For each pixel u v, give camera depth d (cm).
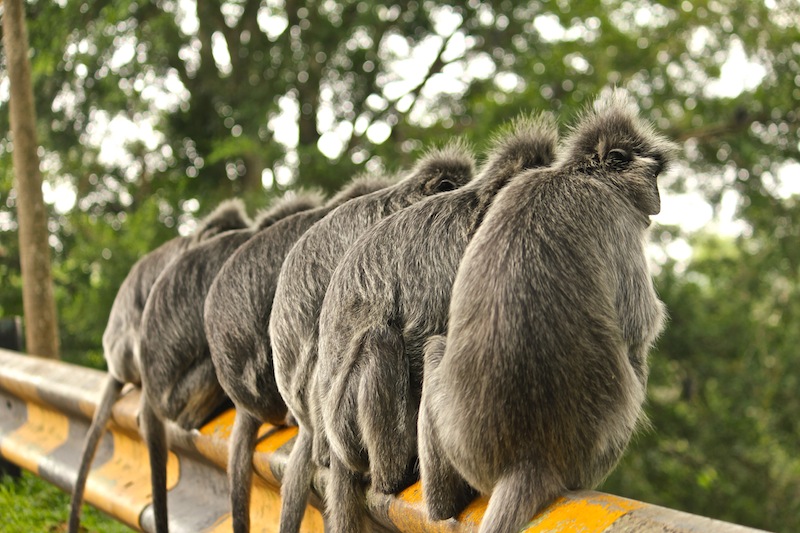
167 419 496
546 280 275
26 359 684
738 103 1520
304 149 1412
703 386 1573
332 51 1552
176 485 517
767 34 1477
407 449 324
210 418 492
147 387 504
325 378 343
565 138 352
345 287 345
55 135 1356
